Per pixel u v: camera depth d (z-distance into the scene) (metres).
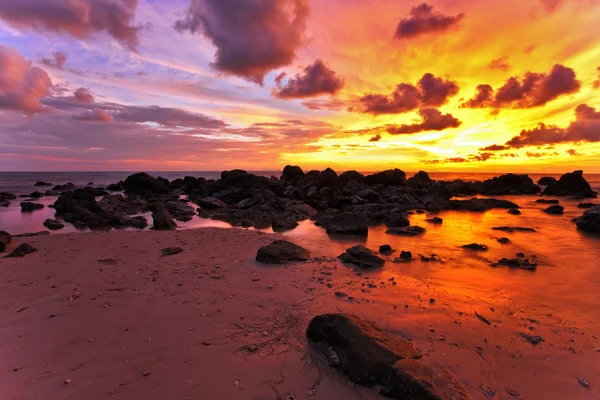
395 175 53.78
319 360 5.46
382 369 4.89
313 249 14.22
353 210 28.61
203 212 28.08
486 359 5.61
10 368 5.10
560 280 10.05
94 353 5.54
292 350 5.75
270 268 10.83
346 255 12.29
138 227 20.41
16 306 7.50
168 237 16.20
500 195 49.47
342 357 5.28
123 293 8.34
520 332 6.58
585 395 4.75
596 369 5.36
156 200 36.53
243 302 7.85
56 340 5.97
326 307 7.62
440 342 6.12
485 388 4.87
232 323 6.74
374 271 10.85
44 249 13.43
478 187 54.53
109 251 13.08
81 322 6.70
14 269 10.49
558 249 14.55
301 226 21.59
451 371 5.22
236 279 9.62
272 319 6.95
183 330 6.40
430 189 41.41
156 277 9.69
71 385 4.69
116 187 53.62
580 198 43.31
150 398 4.45
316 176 53.19
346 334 5.58
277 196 39.28
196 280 9.45
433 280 9.95
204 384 4.77
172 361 5.34
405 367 4.75
